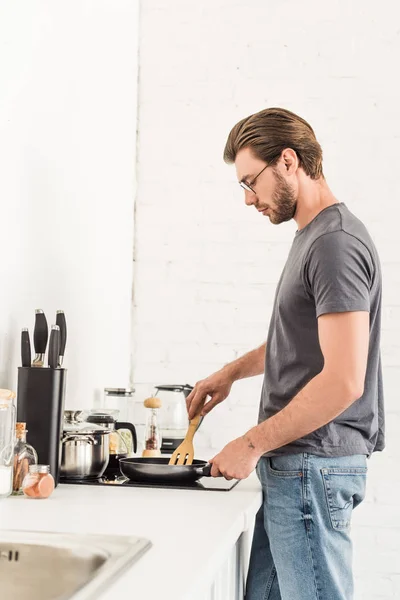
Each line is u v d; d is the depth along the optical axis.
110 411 2.38
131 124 3.11
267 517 1.76
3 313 1.84
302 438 1.70
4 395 1.54
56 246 2.22
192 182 3.15
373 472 2.94
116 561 1.04
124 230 3.01
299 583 1.69
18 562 1.17
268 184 1.85
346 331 1.60
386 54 3.07
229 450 1.67
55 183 2.21
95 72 2.61
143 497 1.65
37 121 2.07
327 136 3.07
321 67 3.10
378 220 3.02
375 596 2.91
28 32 2.00
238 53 3.15
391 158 3.03
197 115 3.16
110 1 2.79
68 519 1.37
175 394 2.72
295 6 3.13
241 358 2.21
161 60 3.19
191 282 3.12
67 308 2.33
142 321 3.13
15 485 1.63
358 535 2.93
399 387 2.95
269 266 3.08
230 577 1.60
